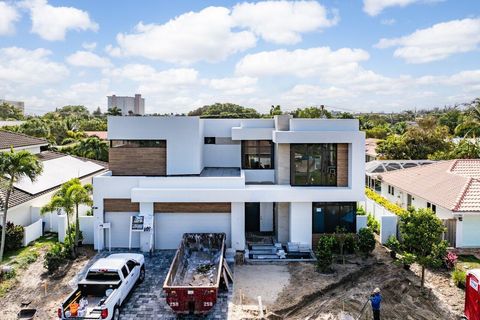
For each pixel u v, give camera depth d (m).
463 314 15.48
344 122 23.08
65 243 21.38
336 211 22.81
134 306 15.83
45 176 30.41
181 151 24.97
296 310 15.91
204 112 99.50
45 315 15.16
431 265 19.00
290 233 22.64
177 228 22.30
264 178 25.75
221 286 17.44
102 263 16.22
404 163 41.00
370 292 17.48
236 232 21.98
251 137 25.23
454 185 25.39
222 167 28.84
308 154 23.06
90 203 21.28
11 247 21.72
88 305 14.37
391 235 23.05
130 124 24.64
